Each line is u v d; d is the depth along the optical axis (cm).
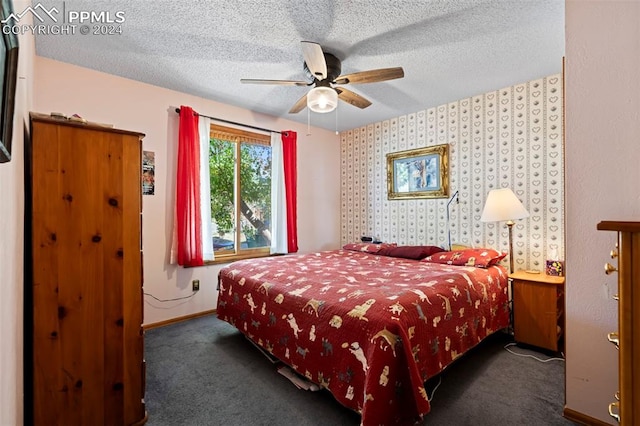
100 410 152
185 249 312
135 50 239
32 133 137
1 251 85
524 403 176
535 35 218
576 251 165
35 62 239
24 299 139
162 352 244
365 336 150
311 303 184
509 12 193
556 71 273
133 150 164
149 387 194
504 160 308
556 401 178
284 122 414
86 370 149
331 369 164
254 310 231
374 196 430
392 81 293
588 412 159
